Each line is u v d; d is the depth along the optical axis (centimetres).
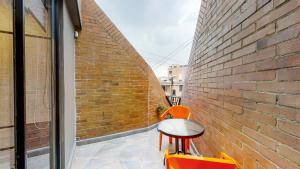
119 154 314
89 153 315
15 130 113
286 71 96
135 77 437
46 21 177
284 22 99
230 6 178
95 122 369
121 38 411
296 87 89
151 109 482
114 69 396
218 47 213
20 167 113
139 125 445
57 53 204
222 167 142
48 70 182
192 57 423
